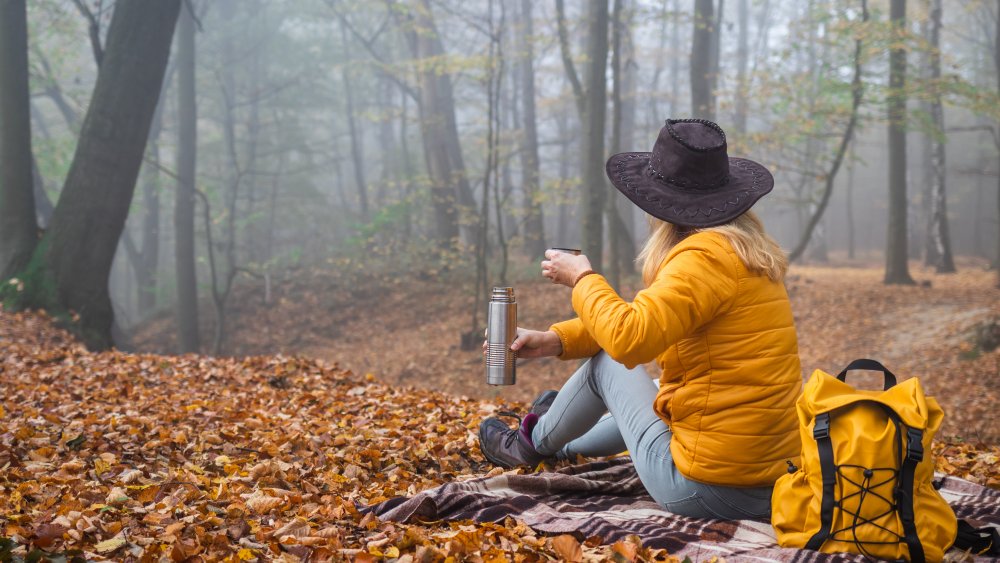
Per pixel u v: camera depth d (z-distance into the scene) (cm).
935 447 480
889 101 1823
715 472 250
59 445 402
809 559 222
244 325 2258
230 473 360
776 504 244
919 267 3241
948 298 1920
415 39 2516
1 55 1252
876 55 1816
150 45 1236
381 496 315
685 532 253
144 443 415
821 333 1748
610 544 246
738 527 253
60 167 2266
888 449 226
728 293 237
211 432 432
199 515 276
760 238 248
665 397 262
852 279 2392
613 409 291
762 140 1914
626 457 356
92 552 239
